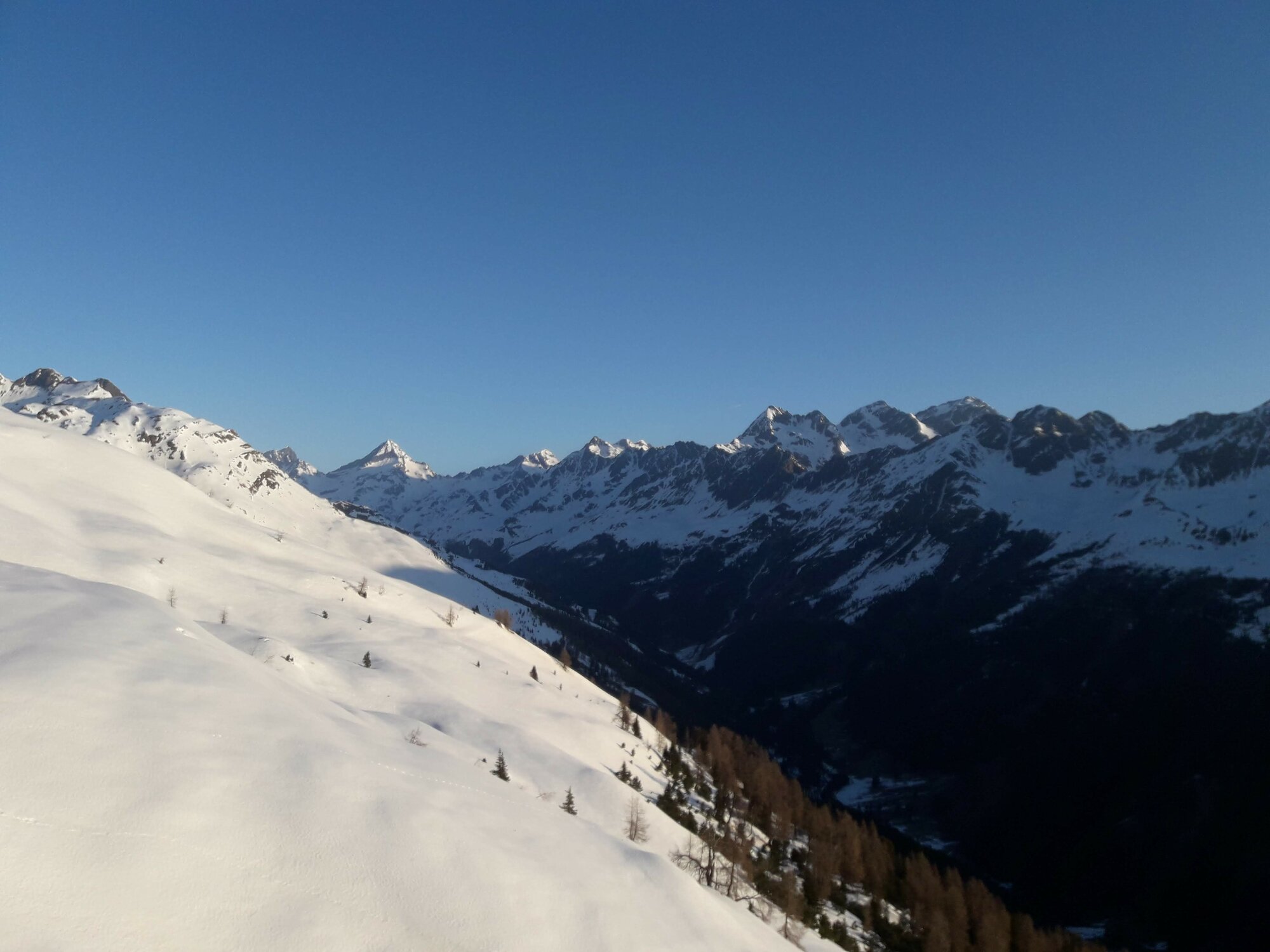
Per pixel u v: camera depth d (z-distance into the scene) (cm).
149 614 4097
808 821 12144
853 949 7662
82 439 19188
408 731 7488
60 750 2498
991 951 8988
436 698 10200
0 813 2155
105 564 11769
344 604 15225
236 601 12875
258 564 16200
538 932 2788
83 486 16425
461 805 3509
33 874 2027
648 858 4181
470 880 2858
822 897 8838
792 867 9962
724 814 10850
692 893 3984
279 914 2300
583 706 13638
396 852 2805
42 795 2289
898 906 10206
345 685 9744
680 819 9450
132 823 2341
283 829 2641
